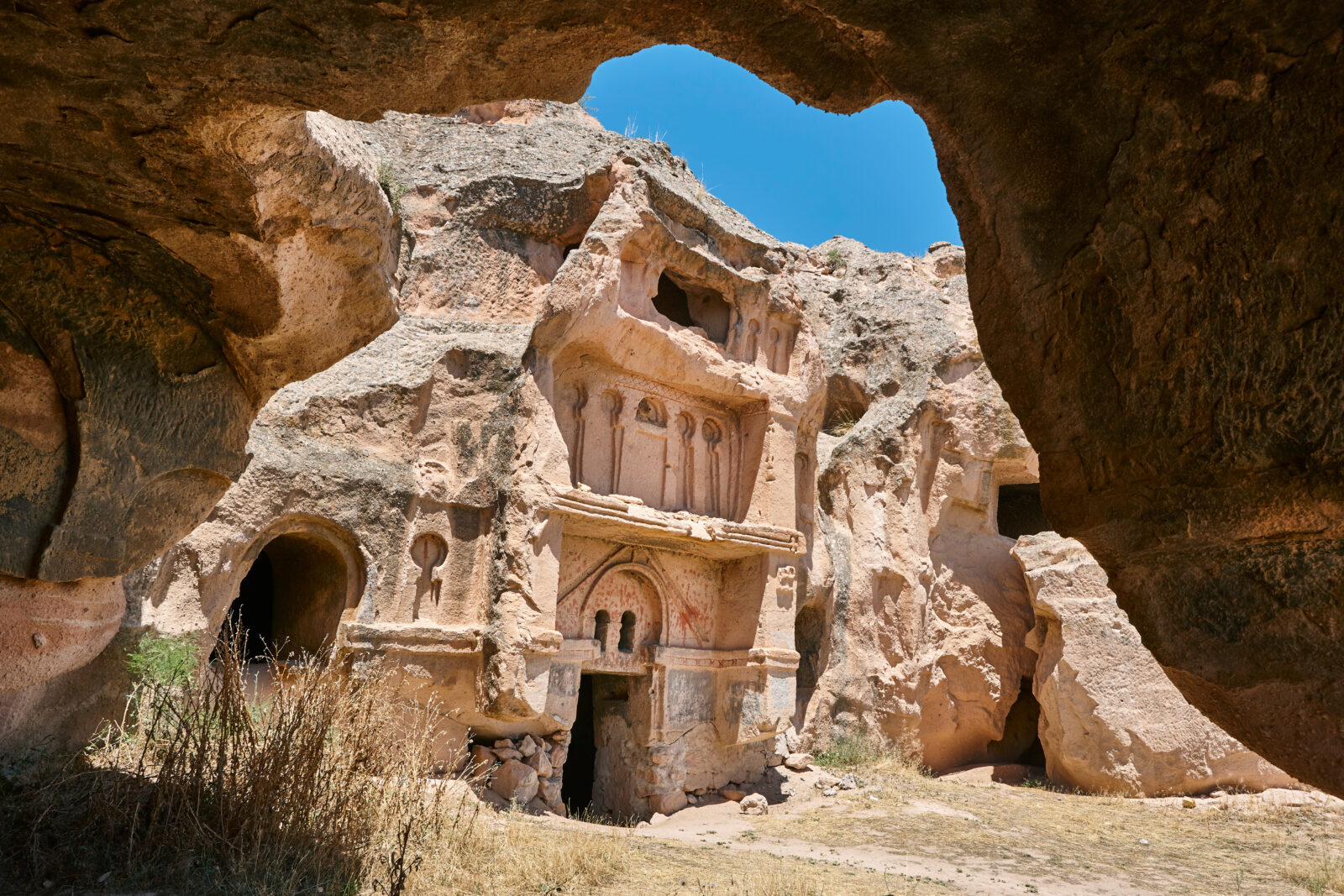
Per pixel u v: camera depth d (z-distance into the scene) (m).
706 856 10.19
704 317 16.30
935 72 3.22
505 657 12.65
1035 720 19.91
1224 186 2.63
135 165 4.54
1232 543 2.83
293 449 12.35
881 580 18.62
